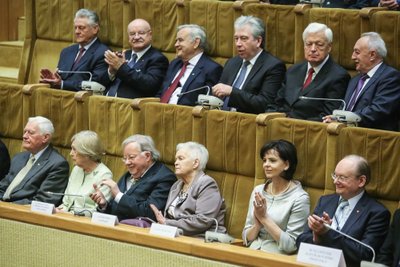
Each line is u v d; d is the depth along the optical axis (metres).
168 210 10.19
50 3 13.85
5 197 11.34
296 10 11.40
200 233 9.88
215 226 9.95
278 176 9.63
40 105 11.97
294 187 9.66
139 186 10.41
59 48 13.88
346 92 10.54
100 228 9.49
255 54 11.34
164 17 12.59
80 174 11.06
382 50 10.33
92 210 10.59
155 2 12.64
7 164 12.02
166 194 10.40
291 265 8.23
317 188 9.80
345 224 9.11
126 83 12.29
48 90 11.89
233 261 8.58
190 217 9.86
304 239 9.12
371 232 8.99
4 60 15.28
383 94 10.19
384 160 9.38
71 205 10.95
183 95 11.75
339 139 9.61
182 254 8.93
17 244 10.16
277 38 11.63
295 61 11.51
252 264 8.46
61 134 11.80
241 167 10.28
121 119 11.21
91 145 10.89
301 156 9.84
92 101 11.46
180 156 10.16
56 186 11.21
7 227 10.21
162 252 9.06
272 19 11.64
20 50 15.09
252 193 9.87
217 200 10.02
